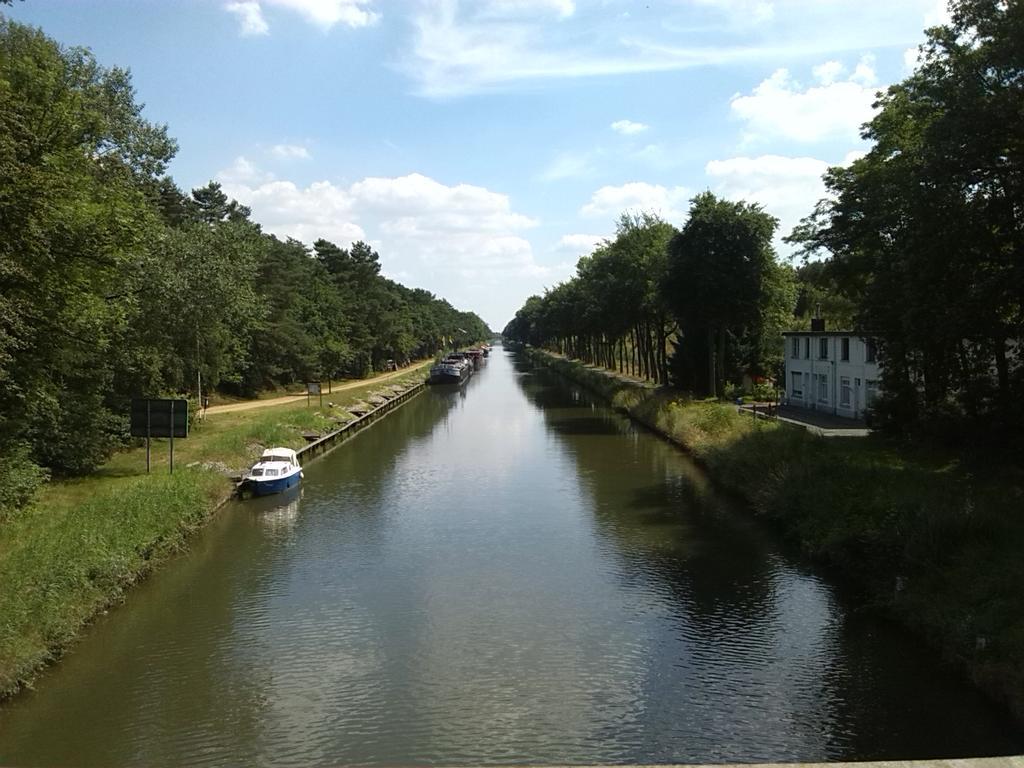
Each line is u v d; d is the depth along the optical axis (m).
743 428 35.03
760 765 6.03
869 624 16.61
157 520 22.09
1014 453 23.78
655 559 21.66
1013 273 20.50
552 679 14.68
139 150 32.34
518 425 54.00
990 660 13.11
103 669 15.24
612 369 93.62
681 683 14.38
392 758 12.08
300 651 16.08
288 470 31.83
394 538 24.47
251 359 60.03
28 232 18.02
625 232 67.62
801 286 70.38
